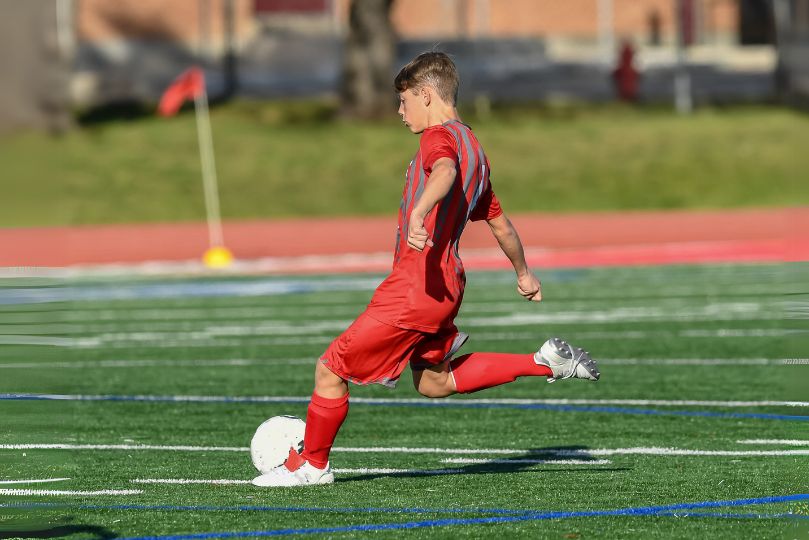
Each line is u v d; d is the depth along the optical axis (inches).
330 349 739.4
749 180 3873.0
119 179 3841.0
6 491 749.9
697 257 2603.3
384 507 697.0
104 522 663.8
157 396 1155.9
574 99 5073.8
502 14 5728.3
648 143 4217.5
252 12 5585.6
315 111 4650.6
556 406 1088.2
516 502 710.5
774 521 663.8
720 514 679.7
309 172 3964.1
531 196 3774.6
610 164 4033.0
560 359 743.1
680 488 751.1
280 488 756.6
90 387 1204.5
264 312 1865.2
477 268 2500.0
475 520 663.8
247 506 701.9
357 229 3312.0
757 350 1403.8
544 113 4731.8
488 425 1002.7
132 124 4468.5
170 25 5531.5
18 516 678.5
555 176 3937.0
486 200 754.8
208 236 3206.2
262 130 4372.5
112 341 1563.7
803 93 4901.6
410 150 4151.1
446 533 635.5
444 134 713.0
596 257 2655.0
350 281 2293.3
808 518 669.3
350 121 4478.3
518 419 1028.5
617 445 909.8
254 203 3722.9
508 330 1611.7
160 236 3218.5
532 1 5762.8
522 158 4089.6
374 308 722.2
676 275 2288.4
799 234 2982.3
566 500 716.0
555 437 946.7
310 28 5595.5
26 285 2100.1
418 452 891.4
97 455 876.6
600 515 676.1
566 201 3742.6
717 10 5866.1
